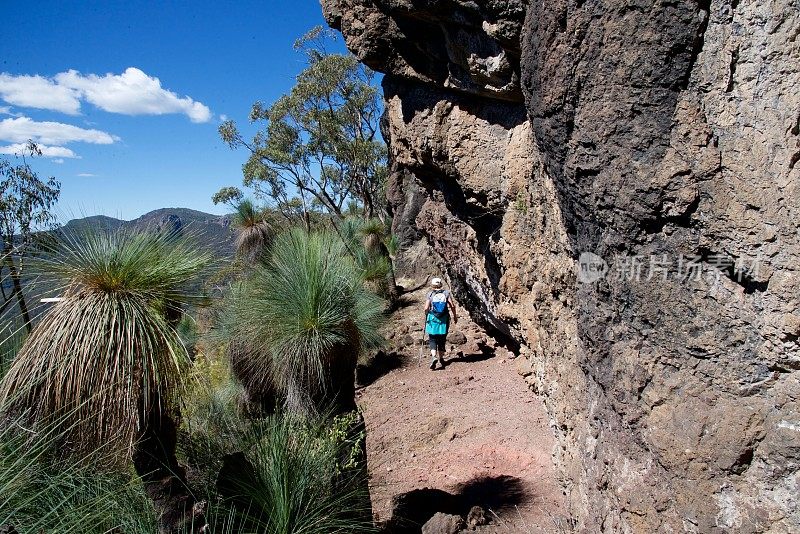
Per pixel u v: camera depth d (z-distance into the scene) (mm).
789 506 1812
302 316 4211
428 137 5074
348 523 3504
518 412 7012
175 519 2783
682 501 2109
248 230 10102
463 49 3988
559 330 3859
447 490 5406
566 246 3453
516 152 4238
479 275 6277
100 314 2504
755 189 1905
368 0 4629
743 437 1926
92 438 2502
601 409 2826
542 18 2688
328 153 26359
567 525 3910
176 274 2795
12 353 2645
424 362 9703
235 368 4676
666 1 2104
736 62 1962
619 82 2295
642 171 2246
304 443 3639
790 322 1802
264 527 3082
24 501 2023
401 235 17391
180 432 3668
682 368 2189
